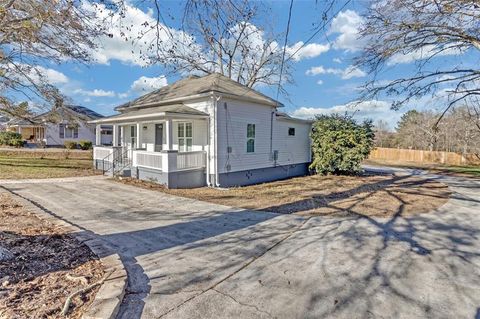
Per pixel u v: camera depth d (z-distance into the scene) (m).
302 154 17.80
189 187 11.80
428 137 36.16
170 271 3.80
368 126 16.25
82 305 2.63
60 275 3.25
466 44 9.03
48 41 8.58
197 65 16.75
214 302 3.02
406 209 8.04
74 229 5.17
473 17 7.89
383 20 8.70
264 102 14.07
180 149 13.75
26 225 5.26
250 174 13.84
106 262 3.71
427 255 4.61
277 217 7.01
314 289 3.39
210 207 8.09
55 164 18.52
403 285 3.55
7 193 9.22
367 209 7.98
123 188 10.88
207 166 12.32
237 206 8.28
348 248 4.86
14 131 30.78
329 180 15.01
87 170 15.96
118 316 2.68
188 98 12.70
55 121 15.19
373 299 3.19
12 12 5.61
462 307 3.07
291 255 4.50
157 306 2.90
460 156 28.33
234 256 4.41
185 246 4.83
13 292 2.79
